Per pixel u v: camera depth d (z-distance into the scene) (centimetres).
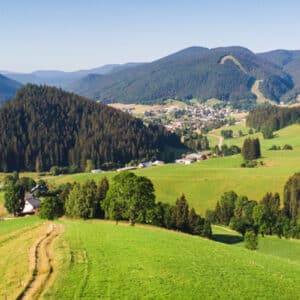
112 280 4384
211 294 4231
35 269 4700
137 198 9550
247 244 9988
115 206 9806
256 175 19025
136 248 5812
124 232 7075
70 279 4359
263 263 5869
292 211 14562
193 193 17988
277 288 4681
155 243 6247
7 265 5066
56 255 5253
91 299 3909
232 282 4681
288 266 5919
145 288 4216
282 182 17975
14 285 4269
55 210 11206
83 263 4925
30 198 16125
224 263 5506
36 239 6347
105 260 5103
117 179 9850
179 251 5872
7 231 7981
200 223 11156
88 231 7050
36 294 4006
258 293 4428
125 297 3991
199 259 5531
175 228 11050
